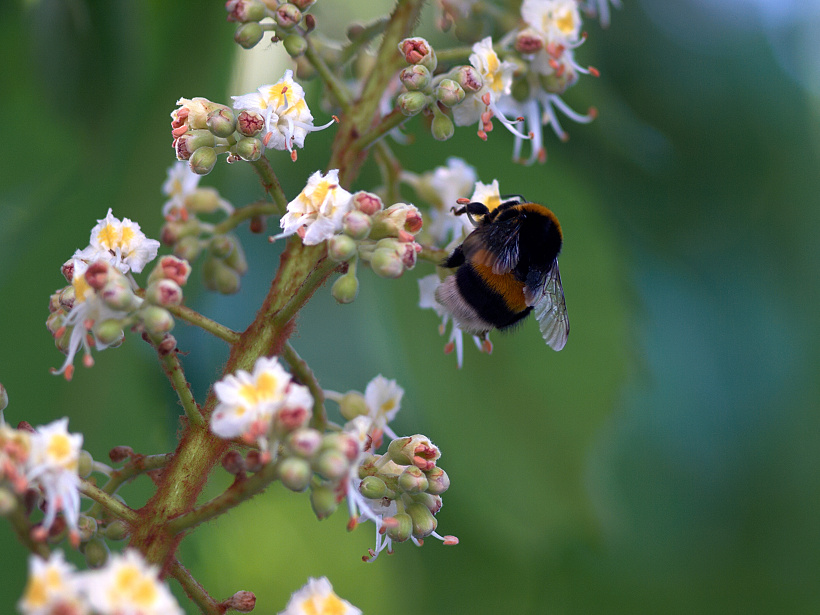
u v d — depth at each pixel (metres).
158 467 0.58
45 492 0.57
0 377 0.61
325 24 0.65
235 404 0.56
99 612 0.55
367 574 0.72
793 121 0.68
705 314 0.71
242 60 0.62
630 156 0.65
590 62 0.66
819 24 0.70
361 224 0.58
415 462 0.59
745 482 0.73
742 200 0.68
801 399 0.72
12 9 0.62
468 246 0.62
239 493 0.57
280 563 0.72
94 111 0.62
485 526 0.65
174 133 0.59
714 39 0.68
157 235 0.62
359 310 0.66
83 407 0.62
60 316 0.58
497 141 0.65
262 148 0.59
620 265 0.64
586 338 0.64
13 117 0.62
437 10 0.63
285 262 0.60
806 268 0.70
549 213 0.64
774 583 0.74
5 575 0.60
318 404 0.59
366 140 0.60
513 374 0.64
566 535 0.63
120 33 0.61
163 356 0.58
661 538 0.73
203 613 0.58
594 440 0.63
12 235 0.62
